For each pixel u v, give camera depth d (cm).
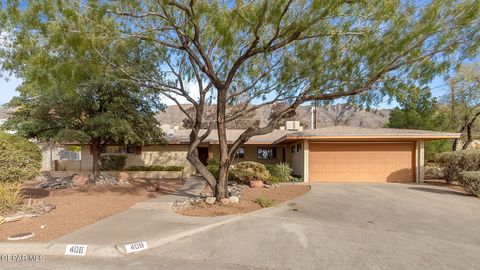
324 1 610
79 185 1357
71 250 533
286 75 940
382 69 798
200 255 522
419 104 2036
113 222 708
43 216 763
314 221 710
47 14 596
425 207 893
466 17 658
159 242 579
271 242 570
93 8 629
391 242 567
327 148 1612
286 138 1530
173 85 1074
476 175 1080
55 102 1228
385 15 671
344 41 819
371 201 986
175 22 765
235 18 669
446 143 1920
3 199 759
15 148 798
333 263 482
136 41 858
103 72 869
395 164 1591
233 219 722
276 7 656
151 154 2066
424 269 458
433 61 752
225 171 931
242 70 1022
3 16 589
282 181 1536
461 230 661
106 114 1285
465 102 1917
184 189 1301
